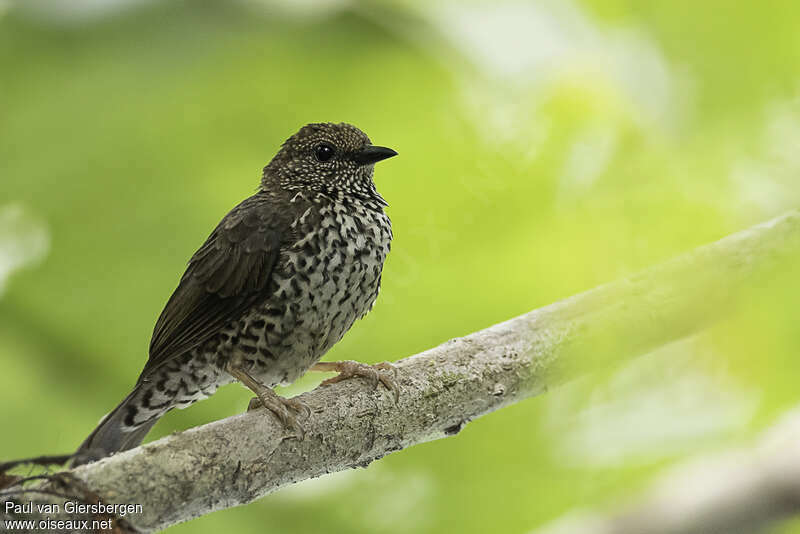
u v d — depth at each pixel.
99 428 9.34
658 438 11.15
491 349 8.23
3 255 11.70
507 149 11.55
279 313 9.30
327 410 7.61
